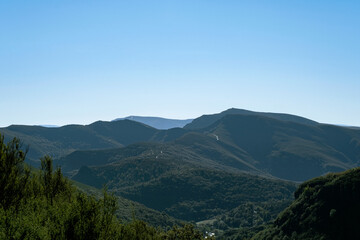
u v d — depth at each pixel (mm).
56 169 24734
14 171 20203
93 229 16938
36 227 16219
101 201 18344
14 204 19578
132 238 20672
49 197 22750
